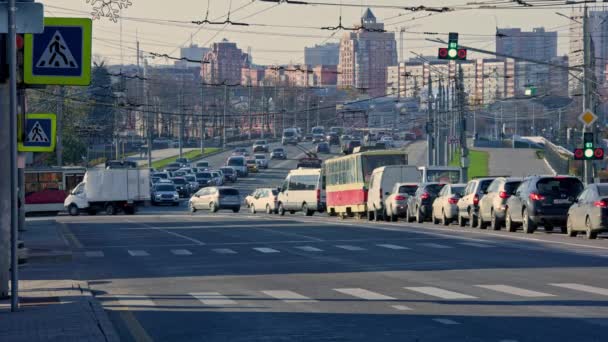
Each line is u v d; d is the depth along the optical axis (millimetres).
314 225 102938
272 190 157125
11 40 32375
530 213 79875
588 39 103312
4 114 36750
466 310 33062
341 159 134250
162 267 55969
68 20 35625
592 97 120125
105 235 90062
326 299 37594
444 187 102062
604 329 27953
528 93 148625
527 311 32344
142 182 156250
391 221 115562
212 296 39875
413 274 47594
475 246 66688
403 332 28344
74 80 35688
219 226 104125
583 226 73188
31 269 56438
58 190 157625
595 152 101125
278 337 28031
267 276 48438
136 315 34312
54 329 29672
